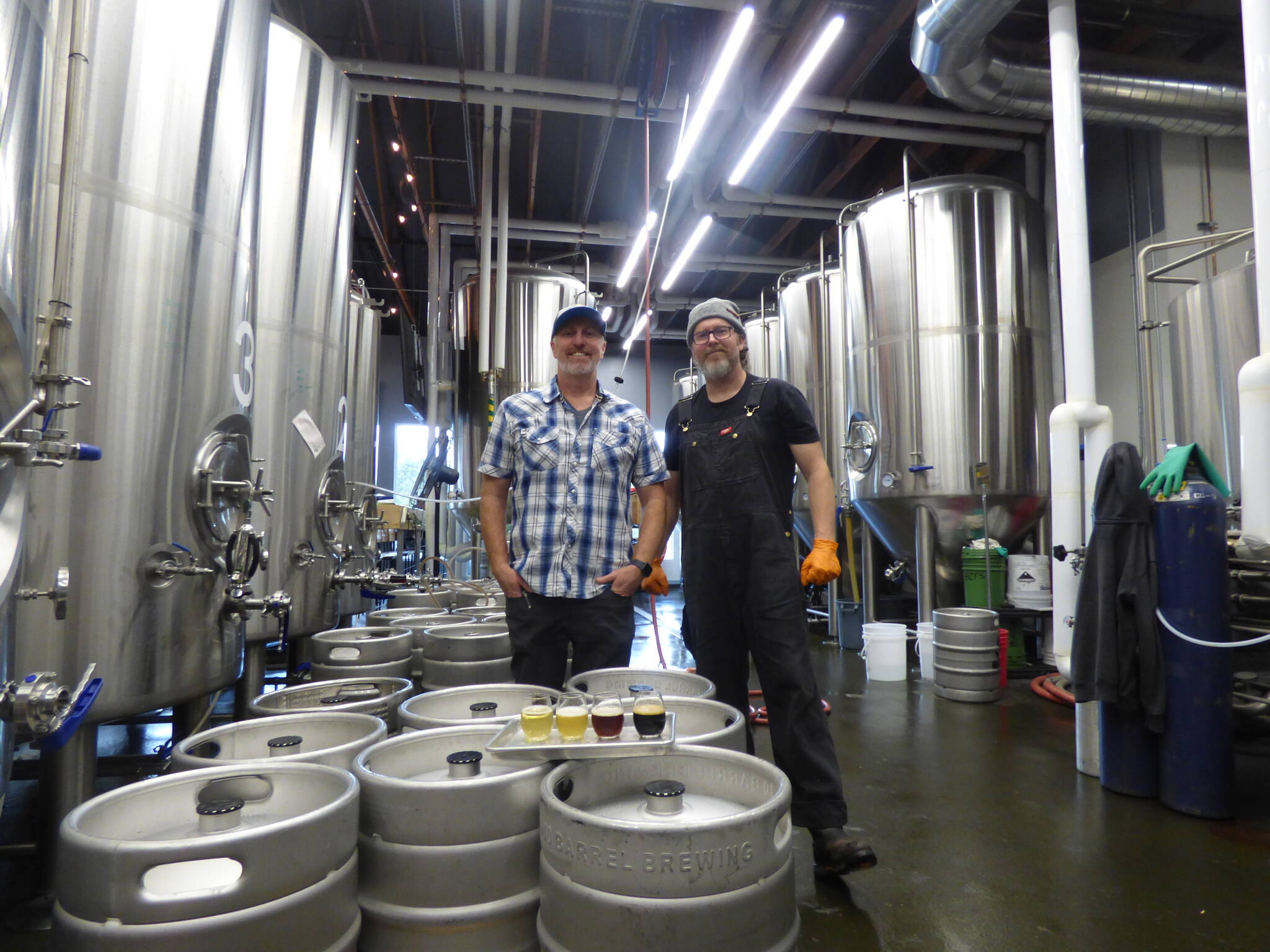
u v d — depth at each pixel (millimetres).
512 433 1688
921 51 3484
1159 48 4418
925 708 3164
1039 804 2004
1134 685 2002
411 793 861
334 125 2678
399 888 861
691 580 1647
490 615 2240
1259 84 1835
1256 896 1486
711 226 7027
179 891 741
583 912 770
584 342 1680
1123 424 4660
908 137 4879
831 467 5434
